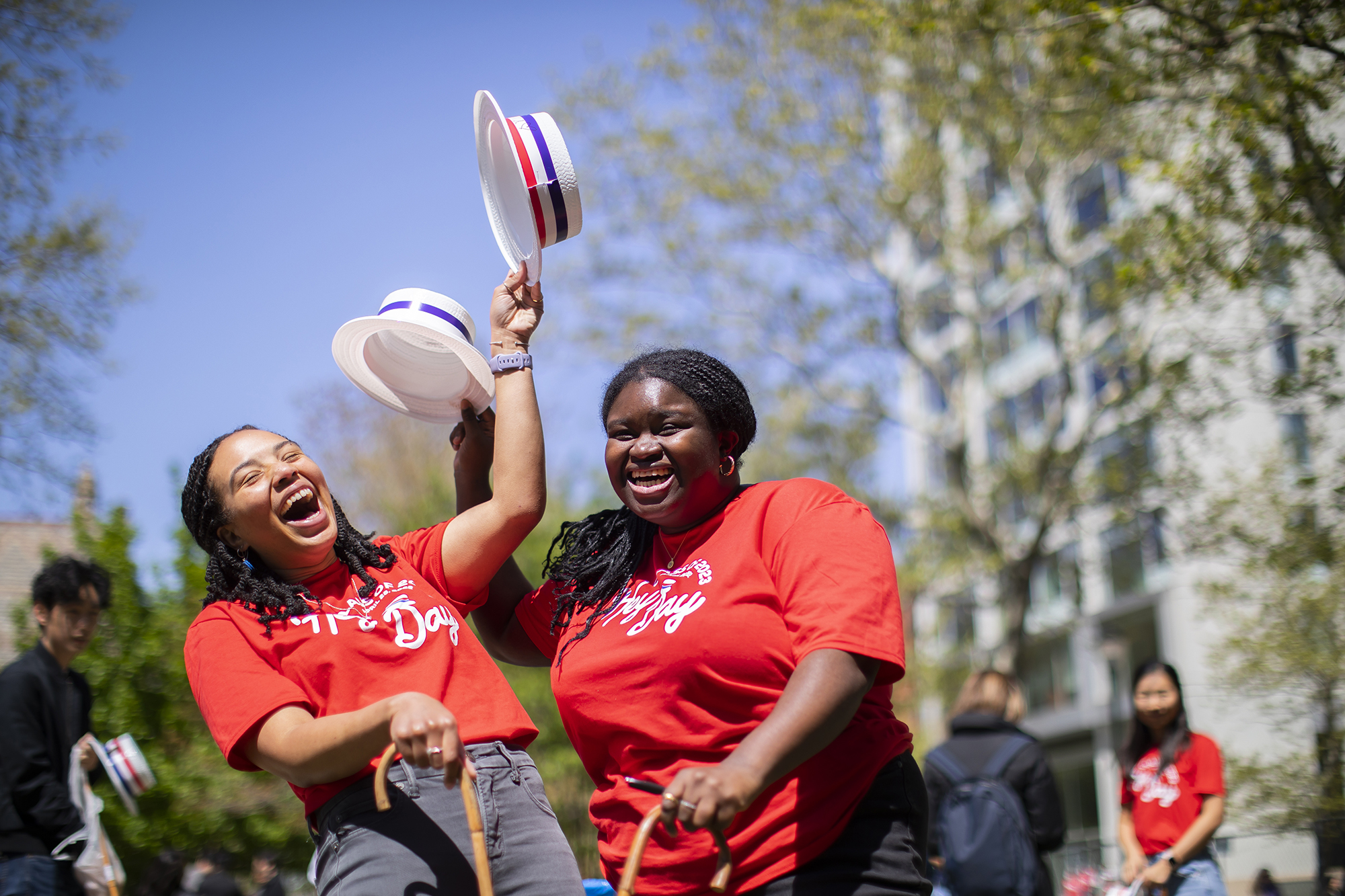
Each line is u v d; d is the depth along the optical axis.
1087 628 27.66
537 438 2.99
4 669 4.27
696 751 2.48
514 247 3.22
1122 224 13.77
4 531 13.12
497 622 3.19
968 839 4.89
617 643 2.61
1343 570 10.95
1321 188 6.34
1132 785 5.48
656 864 2.47
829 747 2.45
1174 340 13.09
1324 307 7.76
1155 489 15.09
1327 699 10.93
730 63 16.95
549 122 3.08
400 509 22.64
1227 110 6.52
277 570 2.81
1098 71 7.06
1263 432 15.86
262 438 2.81
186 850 11.22
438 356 3.26
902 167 17.34
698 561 2.62
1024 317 22.25
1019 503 19.20
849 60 16.61
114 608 11.10
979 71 14.72
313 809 2.65
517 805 2.66
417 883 2.47
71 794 4.21
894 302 18.47
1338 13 5.89
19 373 10.98
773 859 2.39
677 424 2.66
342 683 2.63
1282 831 5.54
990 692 5.24
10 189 10.84
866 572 2.37
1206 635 15.81
